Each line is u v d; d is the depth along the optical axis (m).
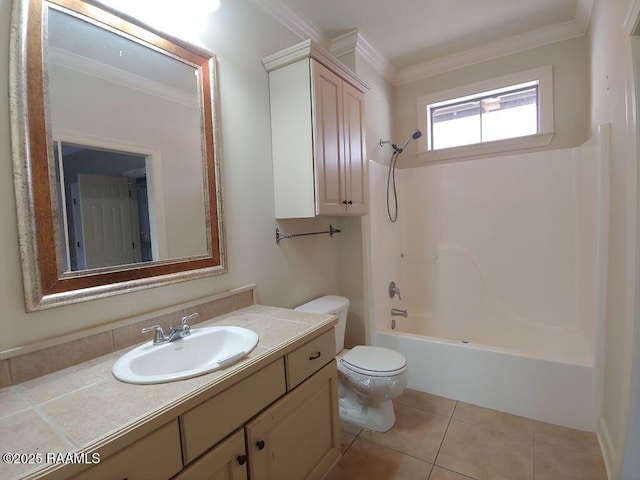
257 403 1.07
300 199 1.83
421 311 3.12
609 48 1.68
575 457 1.65
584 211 2.33
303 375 1.29
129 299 1.24
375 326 2.56
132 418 0.75
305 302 2.22
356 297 2.55
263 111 1.87
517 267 2.68
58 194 1.05
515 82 2.65
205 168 1.53
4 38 0.95
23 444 0.67
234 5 1.71
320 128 1.80
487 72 2.75
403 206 3.14
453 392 2.21
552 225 2.54
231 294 1.64
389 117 3.04
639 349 1.30
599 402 1.79
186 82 1.46
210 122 1.54
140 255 1.28
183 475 0.84
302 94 1.78
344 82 2.04
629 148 1.35
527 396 1.98
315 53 1.75
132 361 1.05
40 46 1.01
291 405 1.22
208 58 1.55
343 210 2.00
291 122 1.83
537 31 2.47
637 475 1.33
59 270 1.05
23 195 0.97
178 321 1.39
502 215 2.72
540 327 2.55
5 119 0.95
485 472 1.58
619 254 1.52
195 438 0.87
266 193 1.88
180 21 1.44
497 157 2.75
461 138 2.96
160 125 1.36
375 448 1.78
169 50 1.39
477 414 2.04
